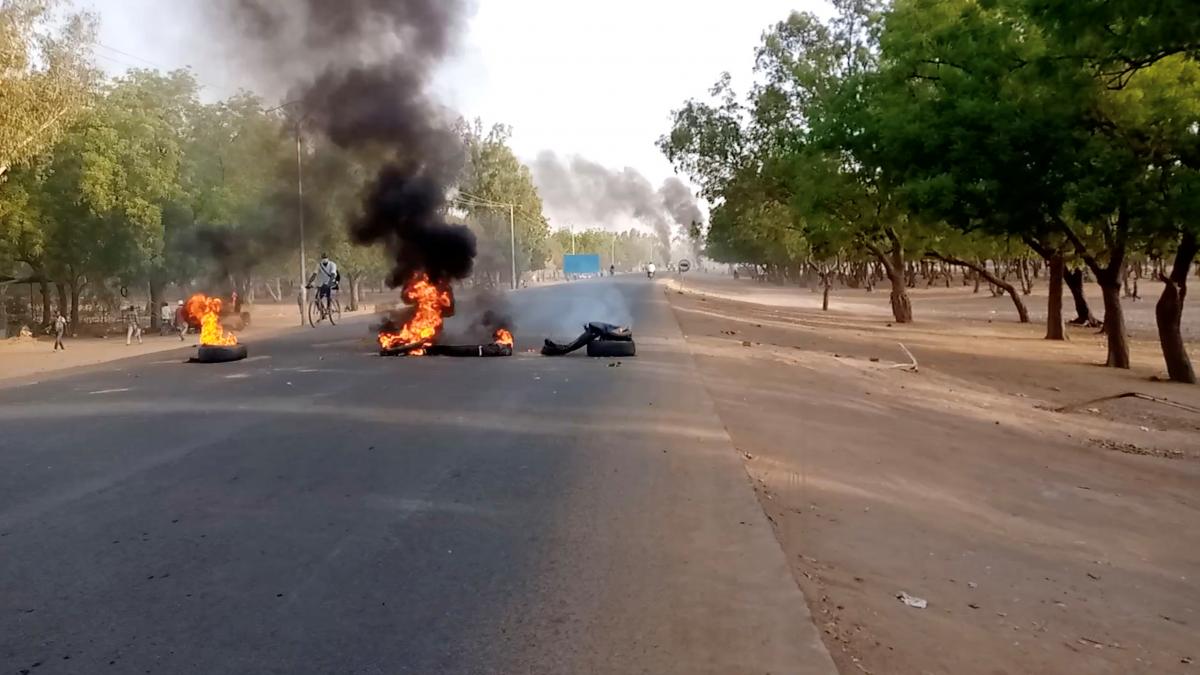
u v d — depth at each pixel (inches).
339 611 186.5
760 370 693.3
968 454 438.9
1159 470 440.5
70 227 1169.4
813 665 161.6
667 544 235.1
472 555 224.5
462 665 160.4
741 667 160.1
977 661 183.9
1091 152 693.9
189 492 286.2
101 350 934.4
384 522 252.7
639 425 412.8
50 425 416.5
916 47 872.3
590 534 243.4
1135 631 221.6
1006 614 220.5
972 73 771.4
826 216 1320.1
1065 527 325.1
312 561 219.0
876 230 1362.0
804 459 377.7
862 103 965.8
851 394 608.4
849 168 1253.1
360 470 317.1
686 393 522.0
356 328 1138.7
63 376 648.4
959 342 1122.7
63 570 212.1
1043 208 775.7
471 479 304.7
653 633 175.6
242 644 169.3
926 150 807.1
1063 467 431.5
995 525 313.9
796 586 204.8
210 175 1318.9
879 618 201.6
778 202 1702.8
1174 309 778.8
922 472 385.4
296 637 172.9
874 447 427.2
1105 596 248.1
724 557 225.1
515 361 687.1
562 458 339.6
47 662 161.2
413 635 174.1
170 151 1195.3
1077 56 613.9
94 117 1111.0
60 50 963.3
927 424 518.0
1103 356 980.6
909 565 251.0
